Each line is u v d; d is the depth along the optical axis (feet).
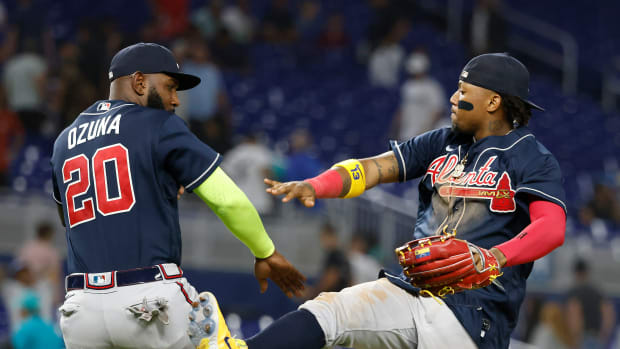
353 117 181.88
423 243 36.65
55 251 110.93
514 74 40.93
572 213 162.81
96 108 40.06
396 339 39.81
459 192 40.81
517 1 246.27
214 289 125.59
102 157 38.09
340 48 208.23
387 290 40.11
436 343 39.17
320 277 110.63
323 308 38.68
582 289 121.08
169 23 180.86
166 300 36.88
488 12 208.33
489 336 40.09
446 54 220.02
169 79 40.34
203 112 134.00
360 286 40.50
